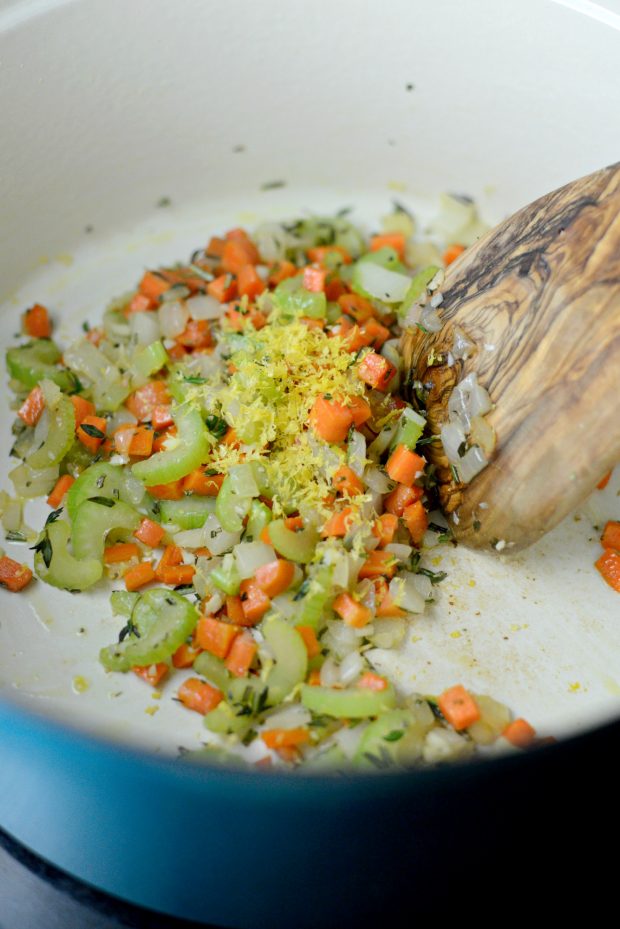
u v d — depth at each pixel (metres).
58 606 0.33
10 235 0.39
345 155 0.42
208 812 0.27
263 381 0.34
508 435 0.31
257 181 0.43
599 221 0.30
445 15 0.38
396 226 0.42
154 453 0.35
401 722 0.30
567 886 0.28
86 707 0.31
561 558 0.34
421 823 0.27
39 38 0.37
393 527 0.33
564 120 0.38
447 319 0.33
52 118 0.38
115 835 0.28
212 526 0.33
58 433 0.35
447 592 0.33
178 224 0.42
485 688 0.32
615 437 0.29
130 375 0.37
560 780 0.27
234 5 0.38
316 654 0.31
